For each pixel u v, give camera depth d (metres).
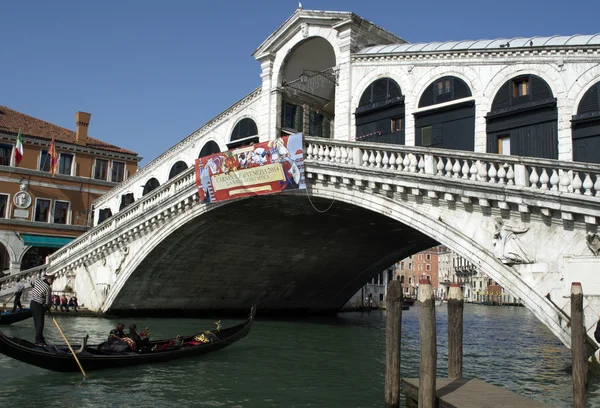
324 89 21.47
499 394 7.14
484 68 14.36
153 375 11.22
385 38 18.64
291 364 13.02
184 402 9.18
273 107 19.69
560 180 10.62
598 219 9.98
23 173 30.17
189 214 19.36
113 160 33.50
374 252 25.64
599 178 10.05
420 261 88.69
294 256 24.86
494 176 11.55
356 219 19.30
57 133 32.69
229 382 10.77
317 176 15.13
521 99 13.61
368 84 16.92
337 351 15.50
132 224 21.42
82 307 24.16
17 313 17.95
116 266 22.69
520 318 39.16
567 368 13.02
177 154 24.69
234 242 22.12
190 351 13.26
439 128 15.07
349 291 31.06
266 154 16.12
